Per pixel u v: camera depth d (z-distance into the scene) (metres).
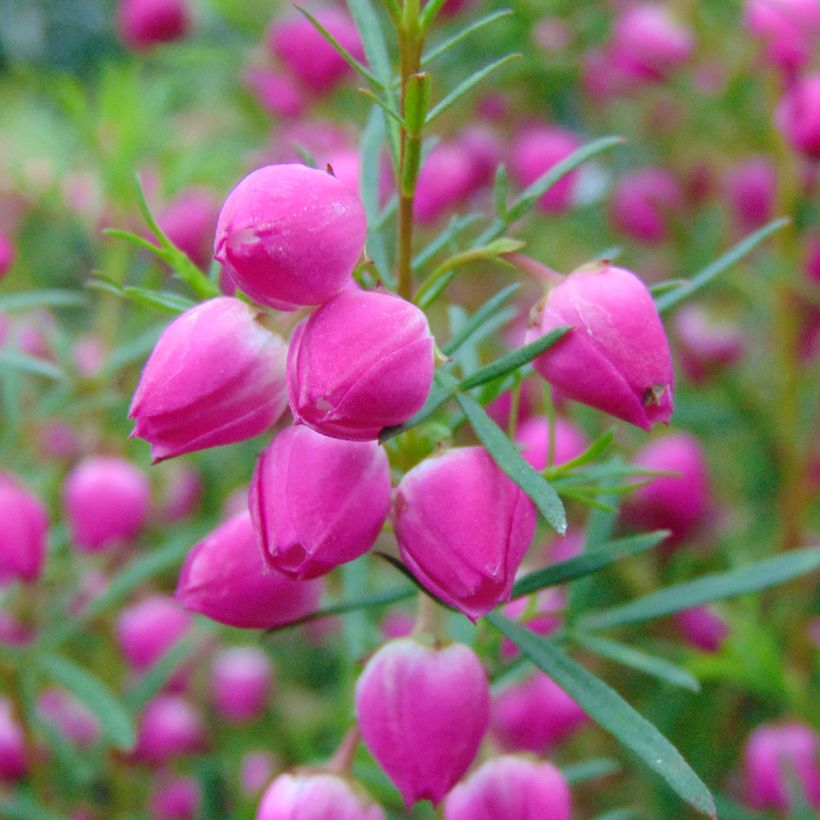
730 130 0.21
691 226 0.22
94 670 0.18
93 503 0.16
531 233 0.22
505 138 0.22
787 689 0.15
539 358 0.10
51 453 0.19
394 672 0.11
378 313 0.10
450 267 0.11
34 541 0.14
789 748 0.15
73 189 0.21
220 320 0.10
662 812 0.16
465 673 0.11
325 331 0.10
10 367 0.15
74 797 0.17
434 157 0.19
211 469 0.20
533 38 0.21
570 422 0.17
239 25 0.22
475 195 0.22
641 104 0.23
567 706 0.16
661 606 0.12
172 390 0.10
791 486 0.18
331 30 0.20
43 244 0.22
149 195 0.19
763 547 0.19
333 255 0.10
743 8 0.19
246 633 0.20
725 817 0.15
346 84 0.21
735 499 0.21
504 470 0.10
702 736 0.16
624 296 0.10
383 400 0.10
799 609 0.17
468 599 0.10
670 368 0.10
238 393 0.10
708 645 0.17
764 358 0.22
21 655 0.15
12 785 0.17
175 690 0.19
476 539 0.10
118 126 0.19
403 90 0.10
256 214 0.10
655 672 0.12
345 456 0.10
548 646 0.11
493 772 0.11
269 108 0.22
